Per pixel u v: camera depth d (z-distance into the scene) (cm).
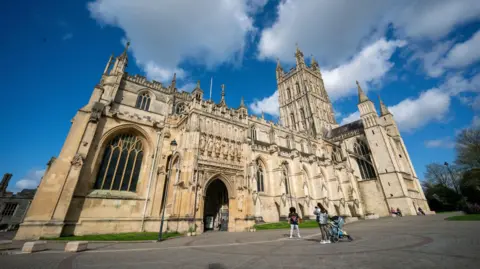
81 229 3030
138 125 4038
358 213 6059
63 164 3080
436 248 1127
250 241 2020
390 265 848
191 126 3766
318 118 10200
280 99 12250
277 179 4916
